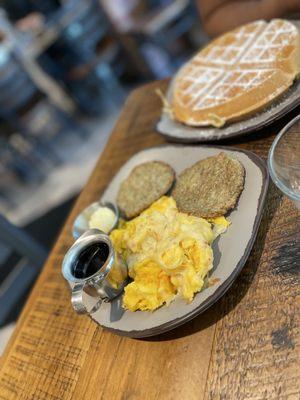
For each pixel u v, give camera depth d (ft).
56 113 5.40
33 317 1.18
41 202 4.45
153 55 4.40
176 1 3.85
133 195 1.21
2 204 4.82
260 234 0.87
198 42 4.02
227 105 1.16
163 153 1.30
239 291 0.81
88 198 1.48
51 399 0.92
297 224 0.83
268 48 1.22
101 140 4.99
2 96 4.46
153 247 0.89
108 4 4.41
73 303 0.80
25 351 1.09
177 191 1.09
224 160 1.02
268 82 1.10
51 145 5.34
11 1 4.82
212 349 0.76
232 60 1.33
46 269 1.32
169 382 0.76
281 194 0.91
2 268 2.81
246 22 1.63
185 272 0.82
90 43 4.86
